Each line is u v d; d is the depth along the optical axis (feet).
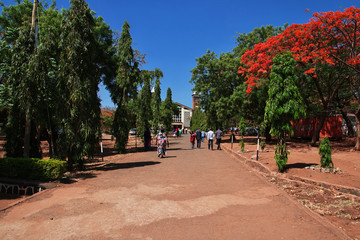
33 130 32.86
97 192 19.93
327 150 28.40
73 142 30.07
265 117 29.50
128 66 57.88
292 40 50.39
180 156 47.78
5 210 15.56
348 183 21.68
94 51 33.81
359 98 51.62
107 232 12.06
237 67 81.10
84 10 32.12
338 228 12.46
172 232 12.03
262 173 28.22
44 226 12.87
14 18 52.49
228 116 93.97
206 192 19.76
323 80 63.98
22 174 24.03
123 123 56.29
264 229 12.36
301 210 15.29
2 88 34.91
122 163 37.96
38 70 29.60
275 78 28.40
